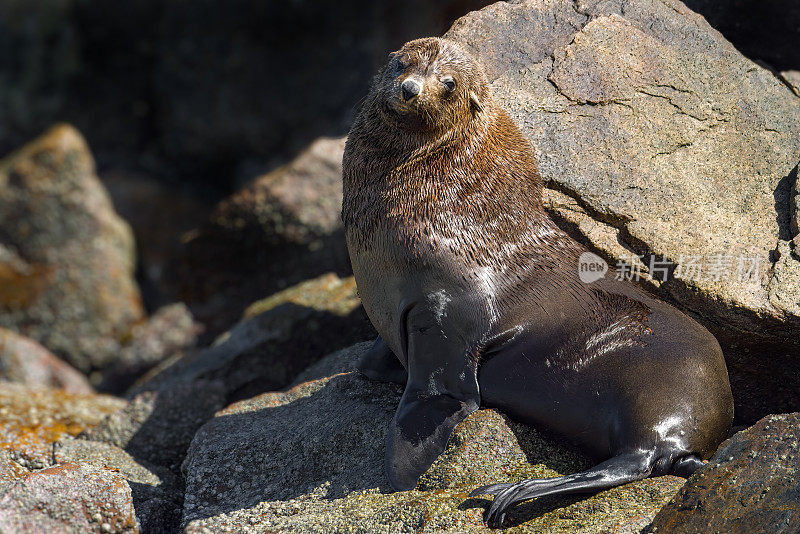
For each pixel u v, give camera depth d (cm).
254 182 4750
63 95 7712
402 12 6769
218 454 2695
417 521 2123
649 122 2966
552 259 2562
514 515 2156
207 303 5016
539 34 3173
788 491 1900
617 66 3048
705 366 2369
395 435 2364
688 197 2831
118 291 6347
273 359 3769
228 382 3703
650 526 2002
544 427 2436
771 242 2733
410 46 2591
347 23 7069
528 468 2359
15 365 5197
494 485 2147
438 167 2520
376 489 2348
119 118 7738
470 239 2488
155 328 5641
